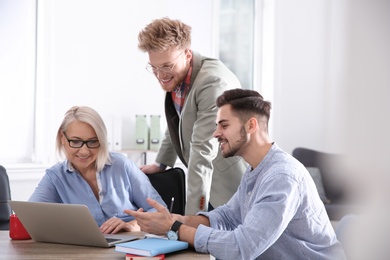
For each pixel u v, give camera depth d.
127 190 2.36
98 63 4.95
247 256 1.60
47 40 4.70
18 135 4.66
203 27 5.48
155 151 4.91
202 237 1.67
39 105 4.71
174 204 2.53
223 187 2.56
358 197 0.23
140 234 2.05
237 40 6.00
